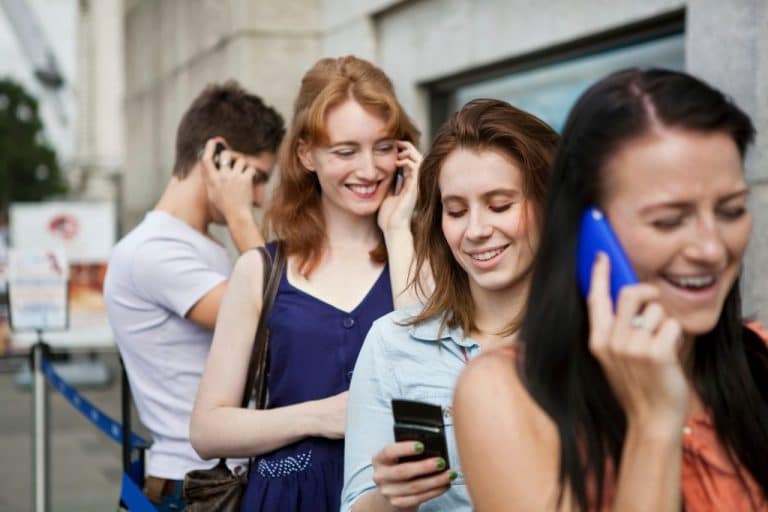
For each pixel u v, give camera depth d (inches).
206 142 125.1
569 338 50.6
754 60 127.6
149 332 119.9
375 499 71.5
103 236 372.5
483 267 73.3
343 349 100.1
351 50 253.4
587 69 185.6
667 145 47.7
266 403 103.7
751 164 127.6
